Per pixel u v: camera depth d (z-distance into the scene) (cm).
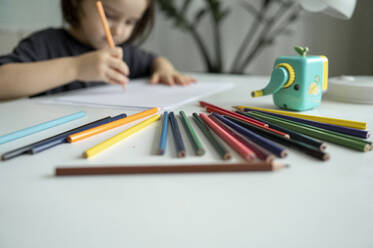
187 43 224
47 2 153
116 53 62
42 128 33
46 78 60
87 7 77
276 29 189
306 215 17
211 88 64
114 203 18
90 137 30
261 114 37
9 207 18
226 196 19
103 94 58
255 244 15
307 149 25
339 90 48
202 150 24
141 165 22
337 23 171
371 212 17
